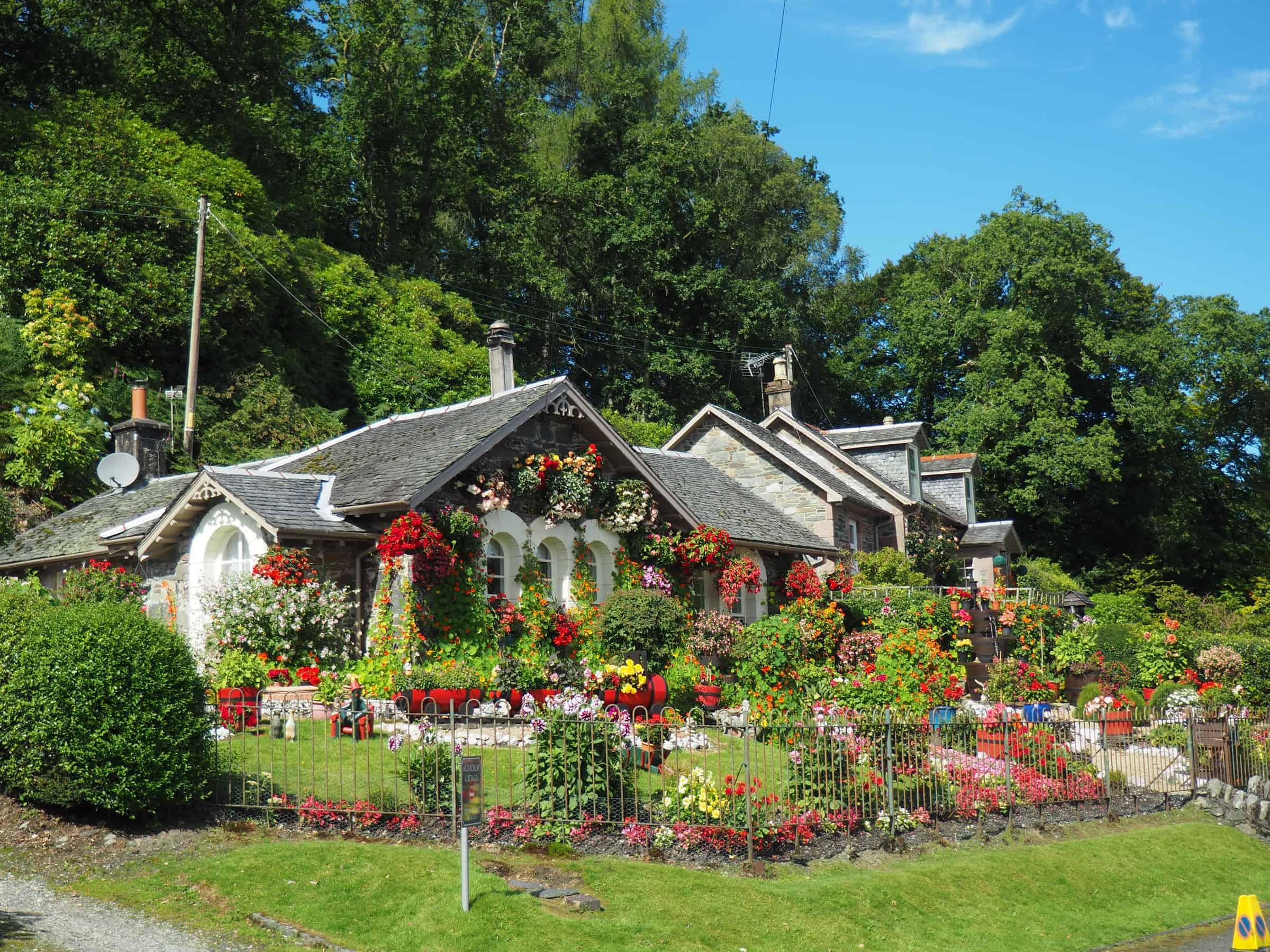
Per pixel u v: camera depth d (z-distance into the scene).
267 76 47.94
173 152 37.91
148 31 44.75
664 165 52.78
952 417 53.97
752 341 53.75
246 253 36.28
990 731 18.17
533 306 50.22
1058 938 13.44
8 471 27.94
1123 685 31.16
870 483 37.50
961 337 55.69
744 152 54.25
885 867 14.12
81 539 24.19
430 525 19.59
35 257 31.67
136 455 27.50
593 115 53.00
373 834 13.06
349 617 19.70
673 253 52.25
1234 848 18.00
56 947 9.92
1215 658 29.36
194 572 20.47
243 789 13.54
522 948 10.65
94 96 37.50
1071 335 55.34
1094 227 55.81
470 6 54.25
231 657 17.97
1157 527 55.31
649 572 24.22
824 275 57.16
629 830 13.38
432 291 46.75
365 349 42.53
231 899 11.31
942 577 39.97
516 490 21.73
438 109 49.28
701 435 34.97
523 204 50.59
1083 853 16.08
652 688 18.94
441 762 13.58
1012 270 54.62
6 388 28.97
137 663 12.82
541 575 22.14
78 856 12.13
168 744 12.89
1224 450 57.97
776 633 22.16
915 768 15.86
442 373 43.75
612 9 55.31
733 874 13.02
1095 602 43.03
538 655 21.52
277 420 34.72
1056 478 51.47
